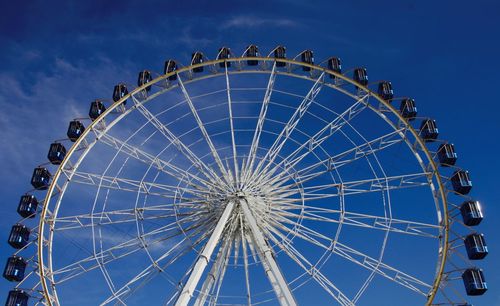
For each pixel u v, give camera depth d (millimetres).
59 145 36375
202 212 33562
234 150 34625
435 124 37062
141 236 33000
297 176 34344
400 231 33125
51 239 32312
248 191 33281
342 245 32594
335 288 31328
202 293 30453
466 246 32406
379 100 36219
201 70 37969
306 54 38812
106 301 30750
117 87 37219
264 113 35938
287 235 33125
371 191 34219
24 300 31125
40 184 35438
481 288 30578
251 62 38375
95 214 33312
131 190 34094
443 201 32375
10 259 32469
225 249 32312
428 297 30797
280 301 27438
